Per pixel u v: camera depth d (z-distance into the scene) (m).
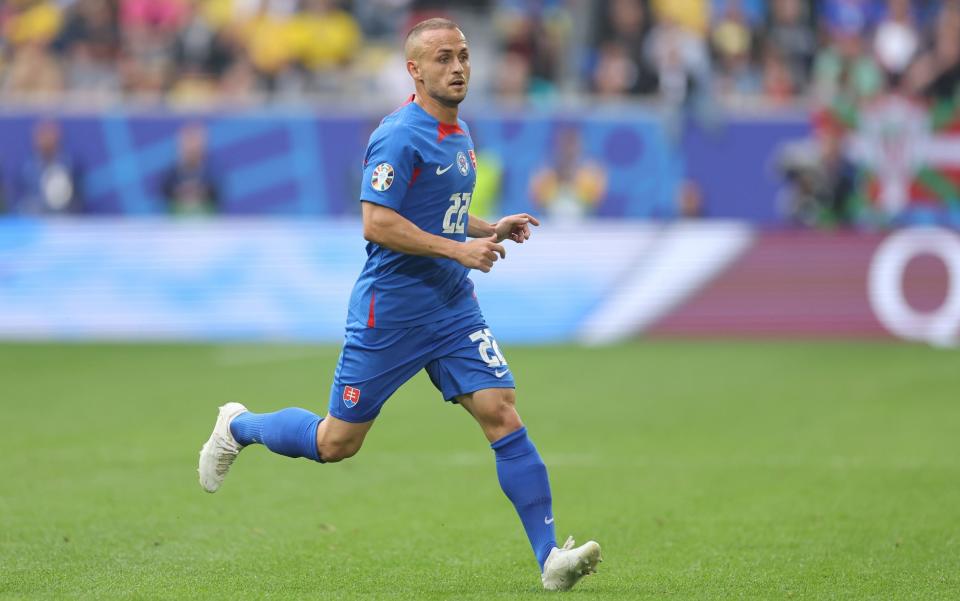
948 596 18.78
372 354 19.25
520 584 19.62
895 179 60.00
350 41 75.12
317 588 19.25
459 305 19.47
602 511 25.72
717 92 69.81
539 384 44.88
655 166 59.91
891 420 37.00
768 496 26.97
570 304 58.81
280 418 20.16
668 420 37.25
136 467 30.14
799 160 59.97
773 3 73.50
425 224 19.14
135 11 73.50
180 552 21.91
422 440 34.22
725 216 60.38
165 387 43.81
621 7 68.88
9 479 28.67
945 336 57.66
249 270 59.25
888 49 73.19
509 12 74.88
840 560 21.28
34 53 71.31
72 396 41.84
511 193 59.81
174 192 59.69
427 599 18.45
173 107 59.88
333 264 59.12
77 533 23.41
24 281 59.06
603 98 67.25
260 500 26.72
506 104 65.31
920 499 26.53
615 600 18.38
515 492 19.19
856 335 58.12
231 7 73.94
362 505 26.31
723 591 19.08
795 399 41.12
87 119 59.66
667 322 58.66
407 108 18.97
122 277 59.25
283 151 59.78
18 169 59.84
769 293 58.66
